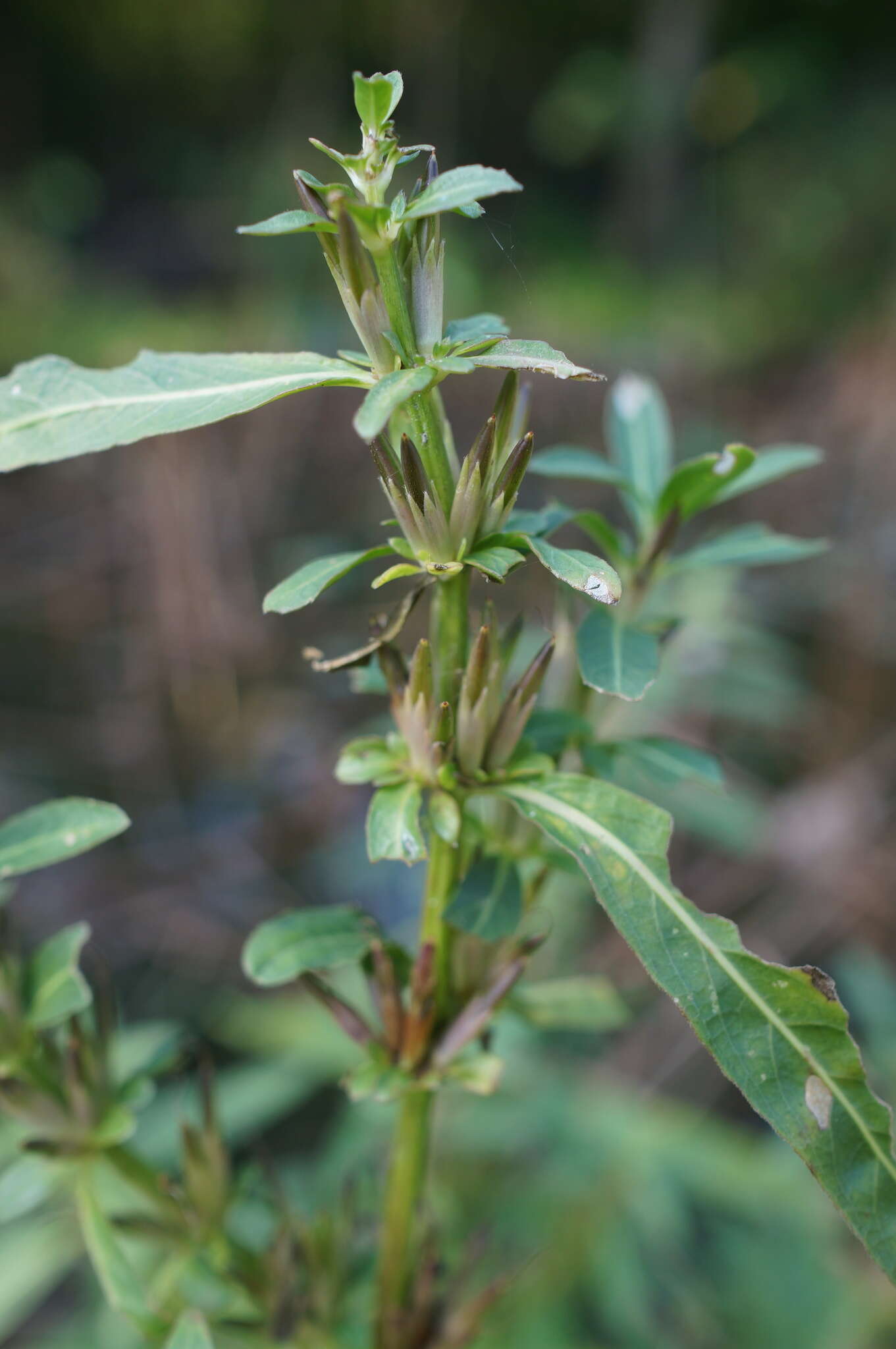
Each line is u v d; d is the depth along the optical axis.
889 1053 0.45
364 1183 0.28
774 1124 0.20
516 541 0.20
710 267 1.85
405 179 1.71
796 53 1.86
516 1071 0.44
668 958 0.20
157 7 1.73
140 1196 0.24
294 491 0.98
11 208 1.54
